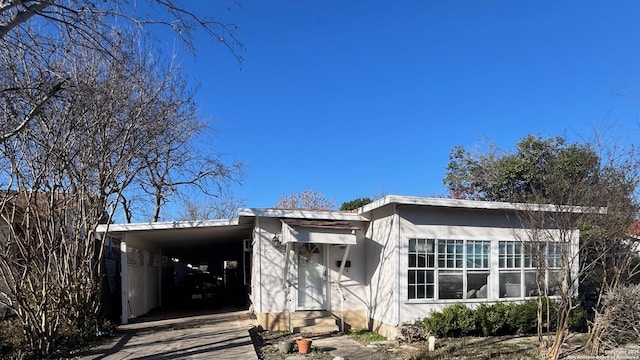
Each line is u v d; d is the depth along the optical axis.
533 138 22.41
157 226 13.76
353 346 11.24
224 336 11.23
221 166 21.55
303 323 13.16
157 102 12.90
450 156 28.12
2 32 5.39
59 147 10.04
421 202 12.07
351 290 14.05
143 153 12.93
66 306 10.94
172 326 13.34
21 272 10.25
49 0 5.43
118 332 12.48
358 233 14.30
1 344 9.41
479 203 12.45
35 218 9.94
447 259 12.66
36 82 8.18
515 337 11.85
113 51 10.34
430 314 12.16
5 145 8.67
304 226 12.87
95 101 10.48
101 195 11.95
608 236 9.14
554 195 9.66
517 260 13.29
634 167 9.45
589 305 13.62
